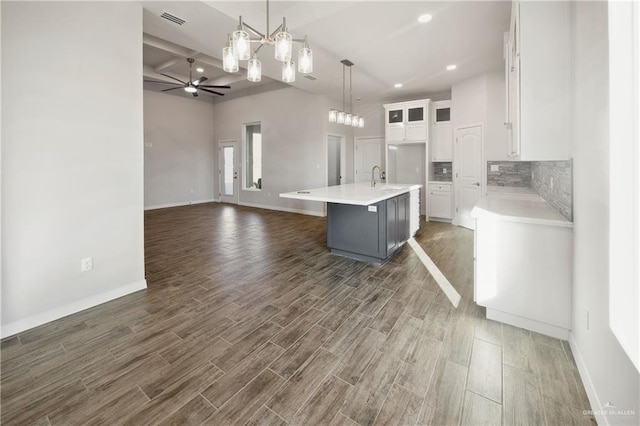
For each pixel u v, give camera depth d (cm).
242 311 246
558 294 198
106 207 259
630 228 114
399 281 309
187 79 758
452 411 144
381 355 188
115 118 261
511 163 493
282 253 409
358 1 308
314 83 577
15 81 204
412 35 374
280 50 214
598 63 139
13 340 204
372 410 145
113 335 211
